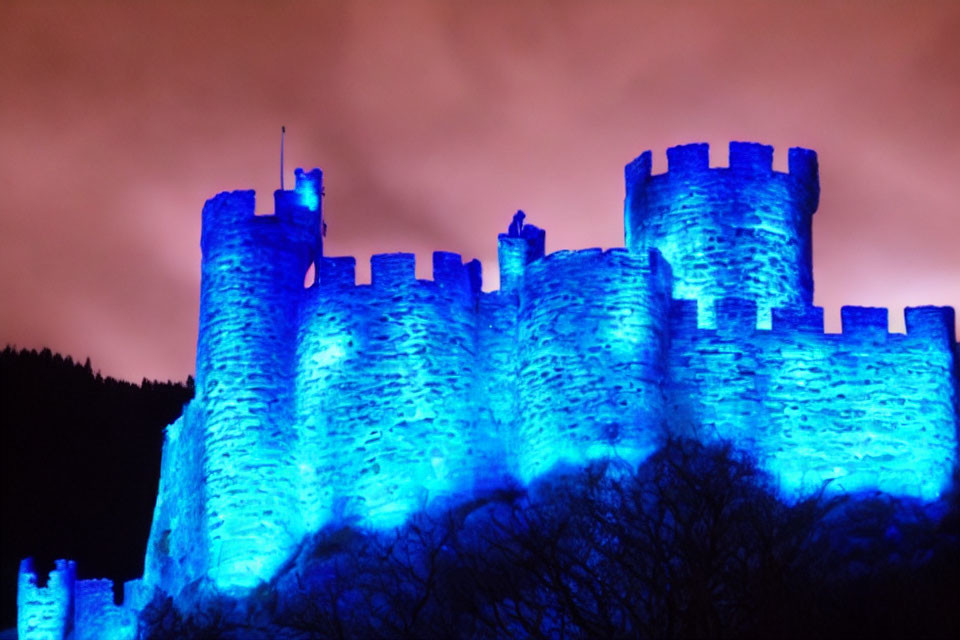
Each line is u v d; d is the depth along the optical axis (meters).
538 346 46.09
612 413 44.50
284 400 47.56
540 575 36.53
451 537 42.69
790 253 49.75
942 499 45.72
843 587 39.16
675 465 38.84
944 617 38.22
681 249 49.31
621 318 45.56
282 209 49.97
